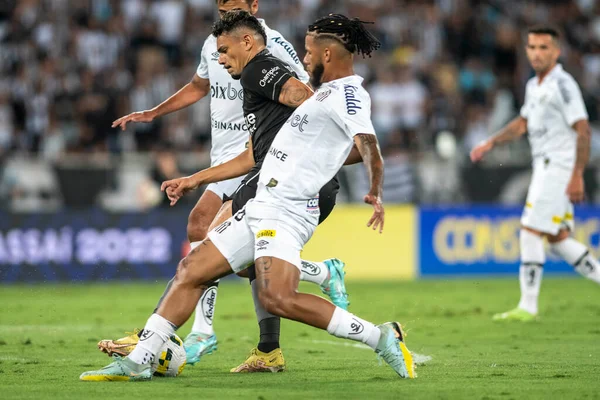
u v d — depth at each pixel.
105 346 13.80
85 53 42.56
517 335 19.47
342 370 14.28
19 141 39.53
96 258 34.12
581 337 19.09
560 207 22.59
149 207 34.84
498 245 36.97
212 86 16.81
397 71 43.03
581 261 23.66
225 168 13.63
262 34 13.51
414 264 36.59
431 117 42.72
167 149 37.97
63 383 12.63
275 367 14.11
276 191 12.69
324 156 12.83
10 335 19.22
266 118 13.36
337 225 36.22
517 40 47.97
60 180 34.41
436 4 48.06
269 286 12.41
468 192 37.00
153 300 27.95
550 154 22.67
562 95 22.31
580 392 11.91
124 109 40.75
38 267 33.66
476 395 11.61
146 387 12.29
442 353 16.50
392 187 36.53
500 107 44.38
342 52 13.02
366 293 30.14
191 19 45.09
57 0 44.00
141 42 43.25
